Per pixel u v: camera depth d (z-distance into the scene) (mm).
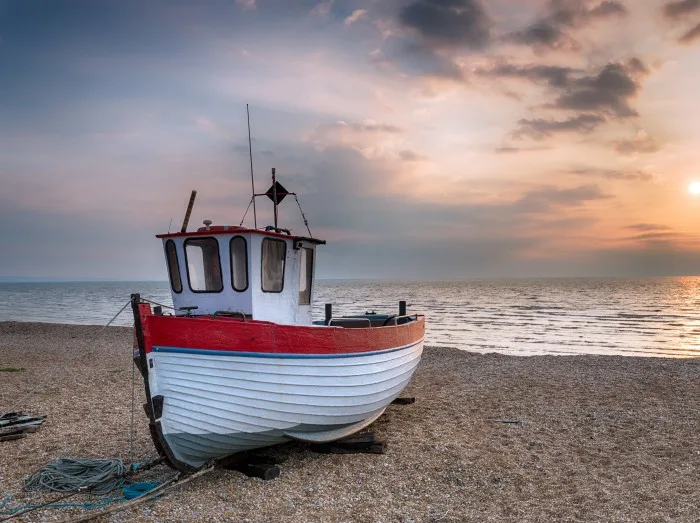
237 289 7465
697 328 36625
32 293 135500
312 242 8742
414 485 7078
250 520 5922
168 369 6098
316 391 7070
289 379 6742
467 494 6809
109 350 21281
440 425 10102
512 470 7656
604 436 9359
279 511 6168
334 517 6051
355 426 8602
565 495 6758
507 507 6391
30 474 7379
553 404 11828
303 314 8805
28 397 12594
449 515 6148
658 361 18656
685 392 13031
